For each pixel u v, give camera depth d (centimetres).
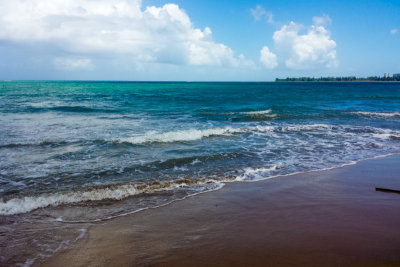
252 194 577
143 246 367
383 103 3092
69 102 2736
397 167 793
